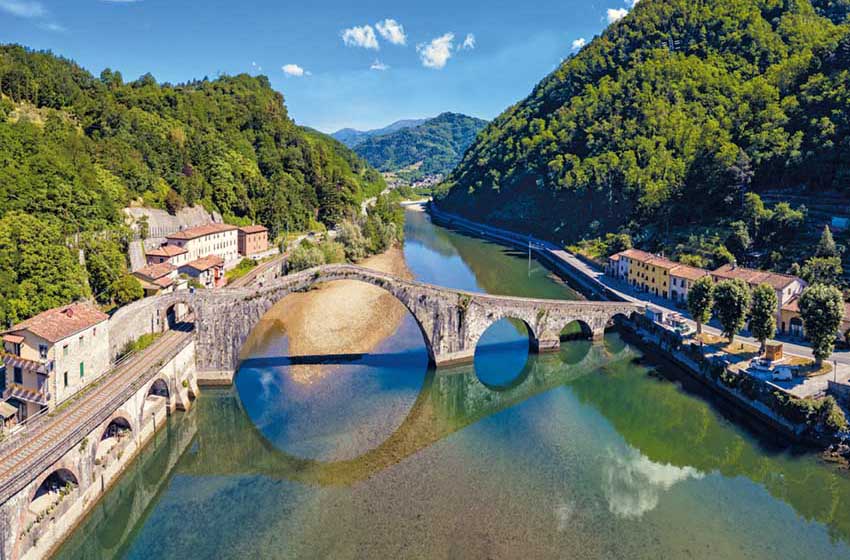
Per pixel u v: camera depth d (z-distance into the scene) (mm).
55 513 37531
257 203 133875
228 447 53500
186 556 38094
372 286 112188
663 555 38031
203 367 66688
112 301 73812
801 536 40469
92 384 51188
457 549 38156
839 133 106375
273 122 182125
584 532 40250
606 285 112312
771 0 192000
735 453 52438
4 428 44938
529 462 50438
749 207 105625
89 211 79375
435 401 64562
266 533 40281
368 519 41594
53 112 107000
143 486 48719
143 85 168625
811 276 83062
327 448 52656
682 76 178000
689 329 80312
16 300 57562
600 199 162000
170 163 117125
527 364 78000
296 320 90438
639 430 57344
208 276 93000
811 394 55344
